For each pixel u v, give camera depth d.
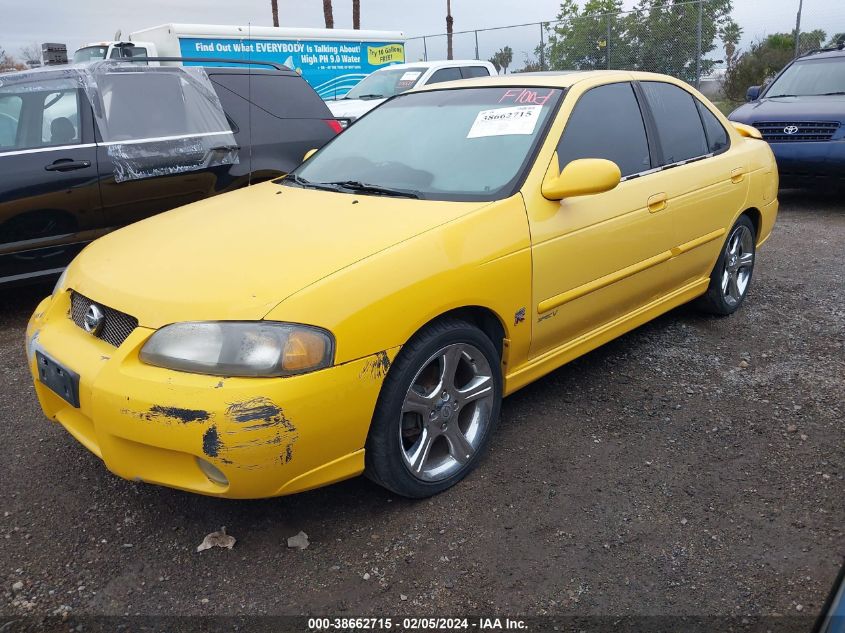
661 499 2.88
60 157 5.21
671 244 4.04
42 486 3.07
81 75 5.48
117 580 2.50
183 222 3.27
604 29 16.38
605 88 3.87
